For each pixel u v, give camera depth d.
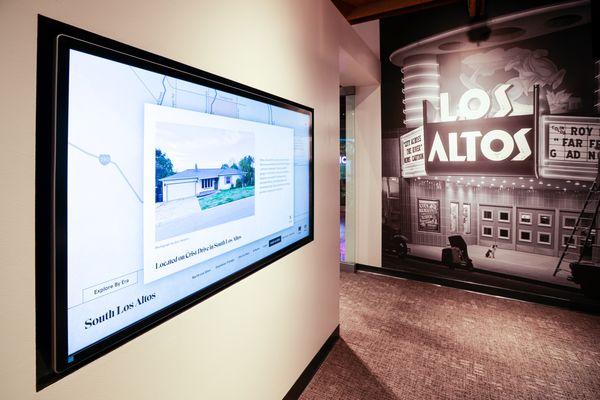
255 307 1.50
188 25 1.08
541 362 2.20
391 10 3.50
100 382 0.84
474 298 3.30
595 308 2.95
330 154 2.31
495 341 2.47
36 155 0.70
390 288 3.57
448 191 3.58
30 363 0.71
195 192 1.09
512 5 3.11
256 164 1.42
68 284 0.74
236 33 1.32
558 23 2.96
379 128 3.94
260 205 1.46
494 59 3.24
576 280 3.03
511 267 3.31
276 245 1.61
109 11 0.82
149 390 0.98
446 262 3.63
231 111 1.25
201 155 1.11
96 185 0.79
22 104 0.67
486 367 2.15
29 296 0.70
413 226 3.80
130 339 0.89
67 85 0.72
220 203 1.21
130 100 0.87
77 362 0.77
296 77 1.81
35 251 0.71
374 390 1.93
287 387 1.79
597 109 2.87
